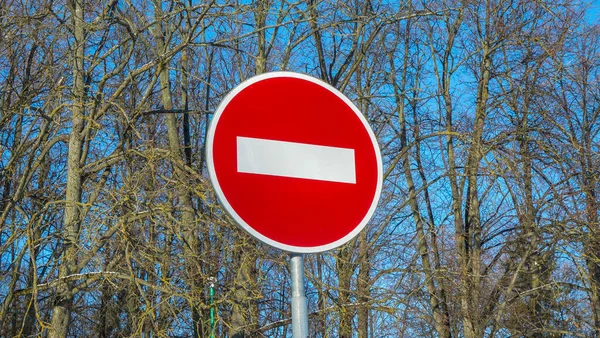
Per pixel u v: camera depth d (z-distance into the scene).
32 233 9.47
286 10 11.19
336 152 3.37
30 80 11.85
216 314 9.45
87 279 9.54
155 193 9.43
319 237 3.24
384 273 12.86
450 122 18.42
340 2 13.12
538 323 15.05
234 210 3.14
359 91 16.48
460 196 17.66
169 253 9.34
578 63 16.39
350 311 10.98
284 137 3.32
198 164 13.56
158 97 15.38
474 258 16.05
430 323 15.13
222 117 3.22
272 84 3.33
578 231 14.06
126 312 11.60
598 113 16.66
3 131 13.25
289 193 3.25
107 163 10.39
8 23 11.37
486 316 15.04
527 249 15.20
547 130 15.44
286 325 11.74
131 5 11.03
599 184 14.97
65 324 9.84
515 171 14.51
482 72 17.38
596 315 14.62
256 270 10.59
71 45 11.01
